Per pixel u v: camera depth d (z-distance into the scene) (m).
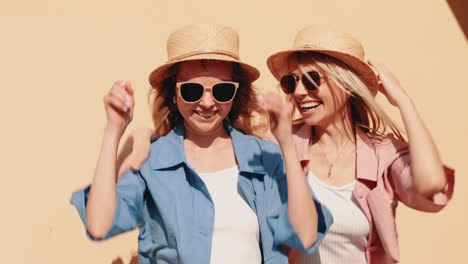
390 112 3.39
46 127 2.97
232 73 2.36
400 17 3.48
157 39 3.14
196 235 2.11
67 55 3.03
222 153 2.33
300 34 2.57
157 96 2.45
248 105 2.49
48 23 3.02
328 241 2.39
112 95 1.92
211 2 3.23
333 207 2.38
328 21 3.39
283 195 2.22
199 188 2.20
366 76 2.55
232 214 2.15
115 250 2.99
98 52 3.06
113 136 1.97
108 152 1.95
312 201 2.04
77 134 3.00
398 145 2.48
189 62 2.21
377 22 3.45
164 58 3.14
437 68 3.50
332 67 2.44
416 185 2.27
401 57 3.46
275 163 2.30
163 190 2.15
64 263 2.93
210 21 3.23
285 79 2.54
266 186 2.24
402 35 3.47
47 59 3.01
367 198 2.39
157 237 2.17
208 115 2.21
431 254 3.37
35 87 2.98
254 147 2.33
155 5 3.15
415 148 2.30
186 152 2.33
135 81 3.10
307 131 2.60
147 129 2.39
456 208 3.43
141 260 2.23
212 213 2.14
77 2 3.06
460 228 3.43
